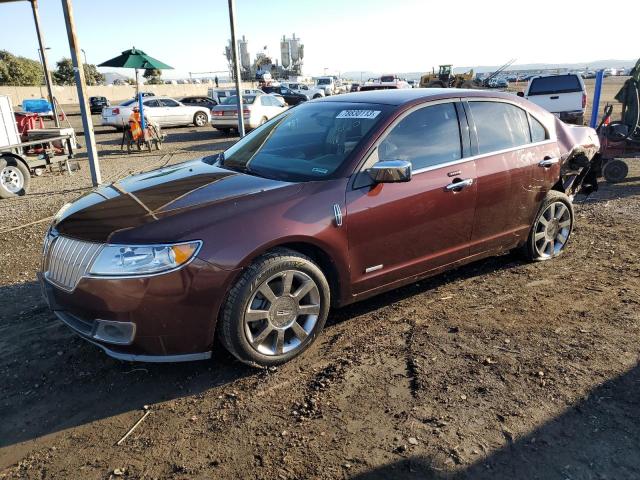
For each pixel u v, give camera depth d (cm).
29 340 380
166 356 305
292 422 282
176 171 406
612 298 427
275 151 409
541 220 495
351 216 347
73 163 1323
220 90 3067
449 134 409
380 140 370
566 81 1514
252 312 316
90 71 7744
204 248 296
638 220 657
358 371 328
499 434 268
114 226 305
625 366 326
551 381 311
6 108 980
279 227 317
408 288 459
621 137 877
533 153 465
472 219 422
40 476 250
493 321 391
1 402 309
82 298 298
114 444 271
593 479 238
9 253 596
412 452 256
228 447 265
